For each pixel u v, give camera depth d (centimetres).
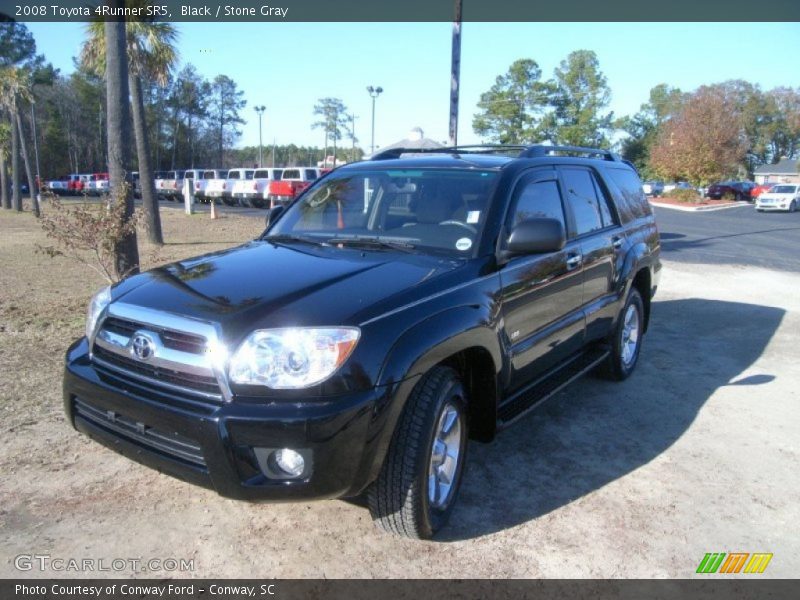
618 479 385
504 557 304
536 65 6556
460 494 362
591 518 341
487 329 328
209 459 259
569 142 6556
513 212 381
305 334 262
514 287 361
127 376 291
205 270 333
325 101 7369
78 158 7156
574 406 504
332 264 334
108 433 298
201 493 351
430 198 391
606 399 521
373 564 296
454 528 327
